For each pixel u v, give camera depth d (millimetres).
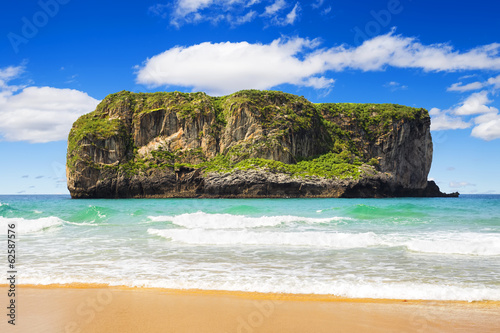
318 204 50188
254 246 14695
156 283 8930
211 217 25844
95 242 16047
